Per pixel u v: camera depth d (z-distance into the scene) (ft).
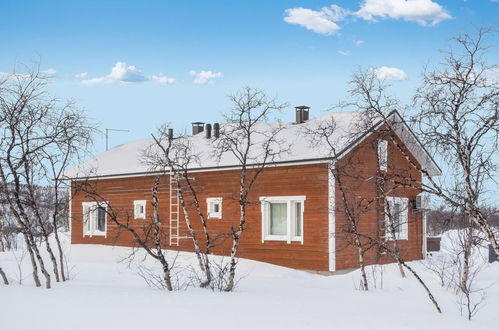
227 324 30.83
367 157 70.79
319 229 66.28
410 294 47.78
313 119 81.71
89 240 91.76
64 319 31.71
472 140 36.47
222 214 75.10
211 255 71.61
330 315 34.45
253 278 58.08
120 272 60.29
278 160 68.39
